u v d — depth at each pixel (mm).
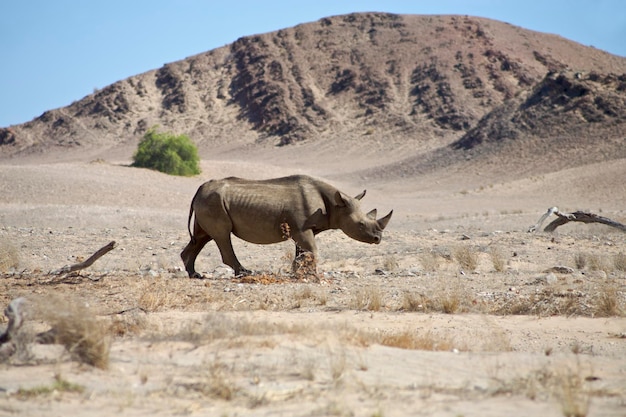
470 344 37500
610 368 31266
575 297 50625
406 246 92625
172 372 28141
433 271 67375
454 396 25562
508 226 143125
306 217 57188
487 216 173500
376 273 64875
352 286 55250
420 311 46844
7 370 28141
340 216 57844
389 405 24234
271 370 28516
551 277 58781
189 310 44688
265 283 54906
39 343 32375
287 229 56906
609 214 160625
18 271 64562
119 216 144250
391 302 49219
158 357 30406
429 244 94250
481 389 26469
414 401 24766
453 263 75438
